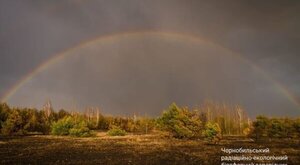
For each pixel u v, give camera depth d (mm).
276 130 65062
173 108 62750
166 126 62219
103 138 62531
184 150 37656
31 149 37438
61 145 43562
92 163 26594
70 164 26062
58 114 111375
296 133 64938
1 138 56156
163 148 40281
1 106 73562
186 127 61094
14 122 69188
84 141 52625
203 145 44938
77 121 76750
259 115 66812
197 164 26312
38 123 79500
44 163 26453
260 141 53406
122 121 121125
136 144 46750
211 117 90750
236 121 91625
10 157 29984
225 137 68188
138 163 26719
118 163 26688
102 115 123062
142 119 116375
